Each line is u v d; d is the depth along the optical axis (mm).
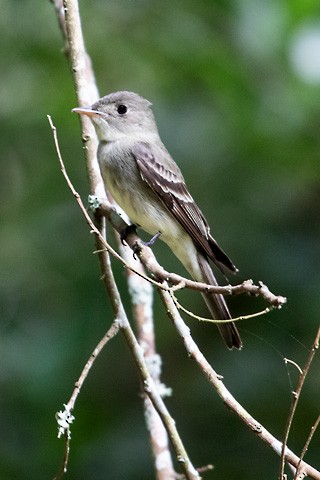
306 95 11594
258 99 11633
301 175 11797
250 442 10578
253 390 10547
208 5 12180
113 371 11336
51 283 12211
